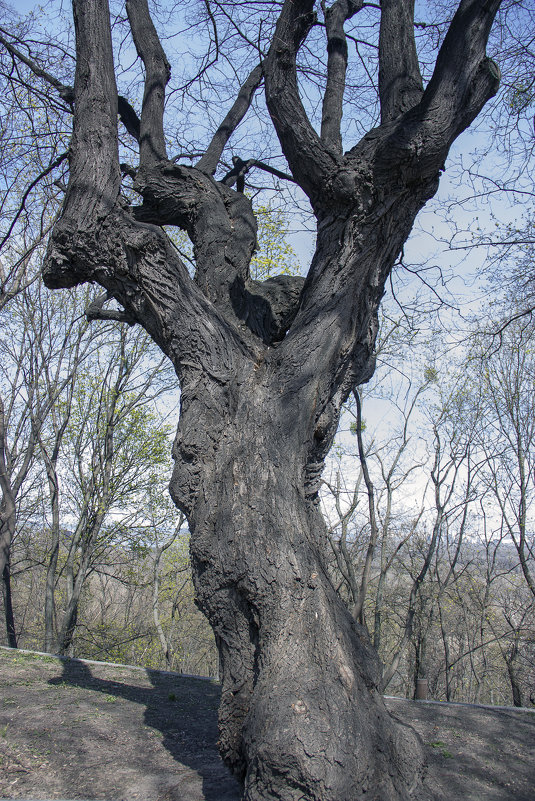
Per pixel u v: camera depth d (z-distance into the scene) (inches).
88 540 578.2
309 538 143.4
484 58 171.9
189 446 156.9
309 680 120.6
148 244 171.8
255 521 139.2
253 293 205.3
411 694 697.6
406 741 131.6
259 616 133.8
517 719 211.0
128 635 700.7
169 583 803.4
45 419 605.3
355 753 114.1
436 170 173.2
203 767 156.9
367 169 166.6
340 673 123.9
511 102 276.1
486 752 176.9
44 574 834.2
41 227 387.5
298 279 217.5
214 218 211.6
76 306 609.6
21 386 632.4
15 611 880.3
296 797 109.2
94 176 178.7
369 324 188.4
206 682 256.5
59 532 636.7
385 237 176.2
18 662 255.0
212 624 142.9
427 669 660.7
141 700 213.8
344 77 218.2
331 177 170.6
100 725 180.5
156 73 233.5
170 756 163.6
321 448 170.4
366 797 112.7
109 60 189.8
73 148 183.5
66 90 258.4
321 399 162.4
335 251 173.6
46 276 186.9
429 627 603.2
